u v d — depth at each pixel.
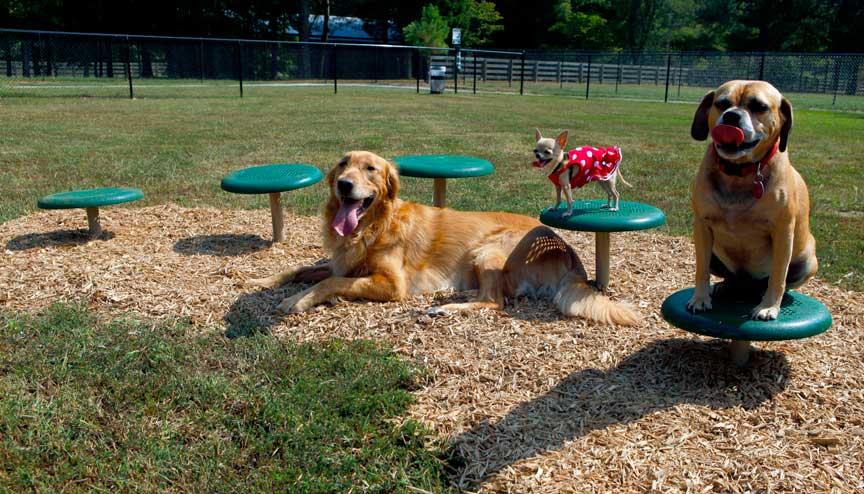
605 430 3.05
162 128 15.27
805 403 3.29
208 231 6.47
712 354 3.79
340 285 4.58
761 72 31.59
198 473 2.81
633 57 45.00
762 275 3.56
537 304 4.55
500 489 2.70
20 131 13.98
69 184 8.72
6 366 3.58
